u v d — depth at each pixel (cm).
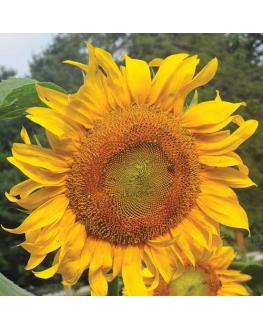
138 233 49
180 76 48
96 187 47
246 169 50
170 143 49
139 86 48
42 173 45
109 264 48
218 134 50
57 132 45
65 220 47
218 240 51
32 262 46
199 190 51
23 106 47
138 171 49
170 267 49
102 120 48
